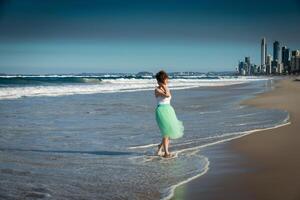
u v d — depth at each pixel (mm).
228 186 5918
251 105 21219
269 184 5930
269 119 14555
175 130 8352
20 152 8828
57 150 9133
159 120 8383
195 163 7629
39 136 11133
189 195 5551
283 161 7531
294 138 10219
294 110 17953
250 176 6449
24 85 45969
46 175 6789
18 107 20062
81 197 5551
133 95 32125
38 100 25125
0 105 21109
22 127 12898
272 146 9156
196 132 11656
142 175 6781
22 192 5781
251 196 5387
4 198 5488
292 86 51750
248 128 12281
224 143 9734
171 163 7699
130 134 11562
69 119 15250
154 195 5617
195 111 18359
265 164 7309
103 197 5551
